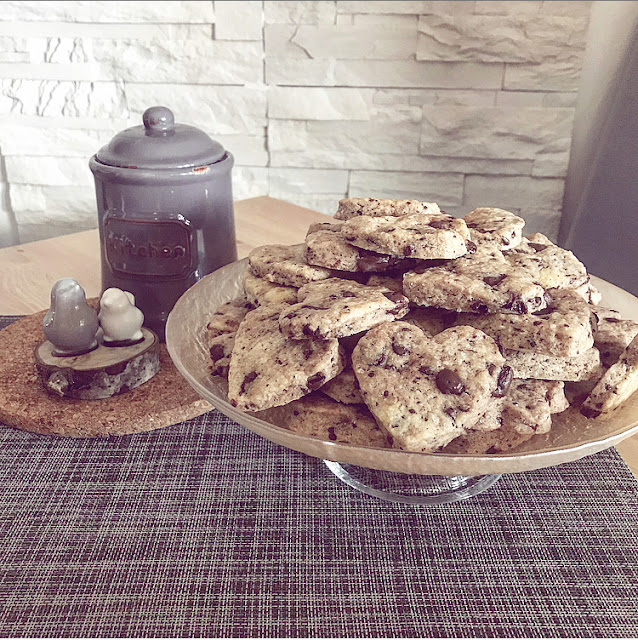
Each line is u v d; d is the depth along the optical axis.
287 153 2.19
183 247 1.24
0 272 1.56
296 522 0.86
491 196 2.17
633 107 1.72
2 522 0.85
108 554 0.80
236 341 0.94
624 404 0.92
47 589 0.75
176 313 1.05
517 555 0.81
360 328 0.87
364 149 2.16
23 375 1.16
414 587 0.76
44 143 2.19
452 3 1.94
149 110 1.24
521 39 1.96
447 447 0.86
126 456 0.98
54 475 0.94
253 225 1.81
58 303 1.09
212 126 2.17
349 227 0.98
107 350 1.13
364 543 0.83
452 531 0.85
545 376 0.90
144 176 1.18
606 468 0.96
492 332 0.90
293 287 1.03
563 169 2.10
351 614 0.73
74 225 2.31
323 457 0.77
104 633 0.70
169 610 0.73
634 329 0.97
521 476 0.95
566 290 0.98
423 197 2.21
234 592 0.75
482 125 2.08
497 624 0.72
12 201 2.26
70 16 2.03
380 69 2.05
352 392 0.88
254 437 1.03
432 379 0.81
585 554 0.81
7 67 2.09
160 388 1.12
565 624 0.72
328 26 2.01
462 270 0.93
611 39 1.98
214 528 0.85
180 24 2.04
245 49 2.06
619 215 1.78
